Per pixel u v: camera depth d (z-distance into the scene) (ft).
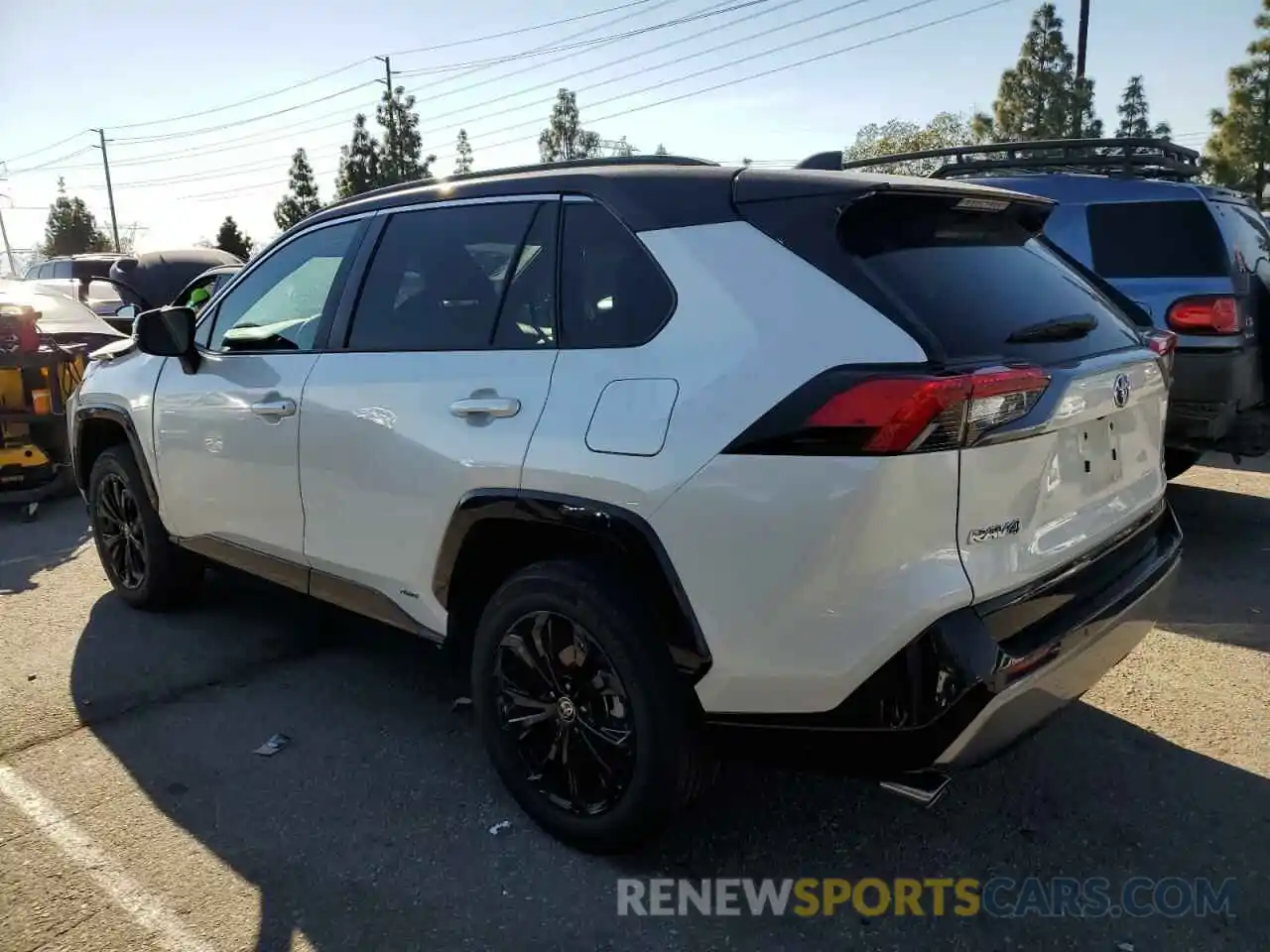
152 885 9.27
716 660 8.23
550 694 9.72
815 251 8.20
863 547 7.48
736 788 10.85
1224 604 15.81
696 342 8.41
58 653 14.65
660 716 8.73
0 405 22.97
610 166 10.00
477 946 8.49
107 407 15.31
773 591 7.84
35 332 23.30
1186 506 21.67
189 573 15.75
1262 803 10.42
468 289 10.43
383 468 10.62
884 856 9.70
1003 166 22.77
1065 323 8.86
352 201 12.28
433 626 10.70
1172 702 12.63
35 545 20.63
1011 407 7.71
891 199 8.57
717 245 8.63
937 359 7.53
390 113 166.81
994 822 10.21
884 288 7.95
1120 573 9.52
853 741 7.95
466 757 11.64
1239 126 127.34
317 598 12.29
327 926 8.72
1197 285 17.85
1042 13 133.08
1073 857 9.64
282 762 11.50
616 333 9.02
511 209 10.28
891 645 7.55
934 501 7.46
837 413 7.49
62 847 9.83
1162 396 10.62
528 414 9.29
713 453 7.99
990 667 7.47
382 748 11.84
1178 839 9.87
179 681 13.66
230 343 13.15
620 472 8.48
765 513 7.78
